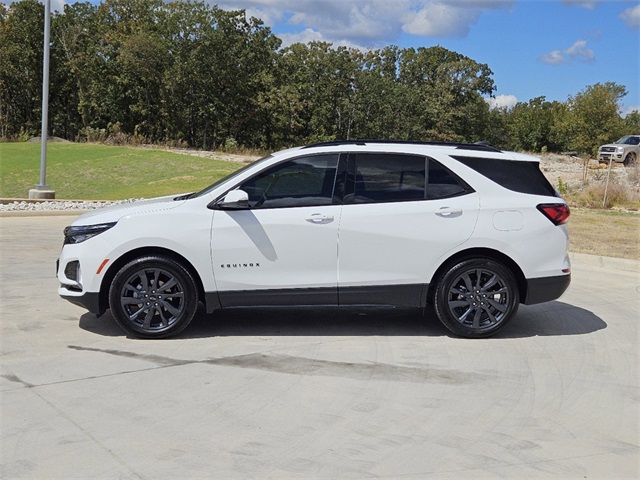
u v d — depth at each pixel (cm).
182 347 636
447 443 435
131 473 388
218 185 688
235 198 645
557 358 625
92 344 640
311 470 395
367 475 389
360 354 624
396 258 665
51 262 1045
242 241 655
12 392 512
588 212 1927
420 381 553
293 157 675
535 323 758
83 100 7206
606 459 417
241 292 661
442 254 667
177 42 7000
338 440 437
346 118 8319
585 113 6241
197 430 449
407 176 678
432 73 9406
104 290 660
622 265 1153
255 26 7250
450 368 589
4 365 574
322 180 673
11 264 1023
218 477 385
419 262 667
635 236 1448
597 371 589
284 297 664
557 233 685
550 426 466
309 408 491
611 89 6338
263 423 462
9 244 1209
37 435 437
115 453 413
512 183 688
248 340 663
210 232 653
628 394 533
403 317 766
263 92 7356
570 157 6084
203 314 764
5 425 451
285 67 7881
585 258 1209
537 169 704
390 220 663
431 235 665
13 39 7325
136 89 7138
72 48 7225
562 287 689
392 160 679
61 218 1645
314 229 658
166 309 658
